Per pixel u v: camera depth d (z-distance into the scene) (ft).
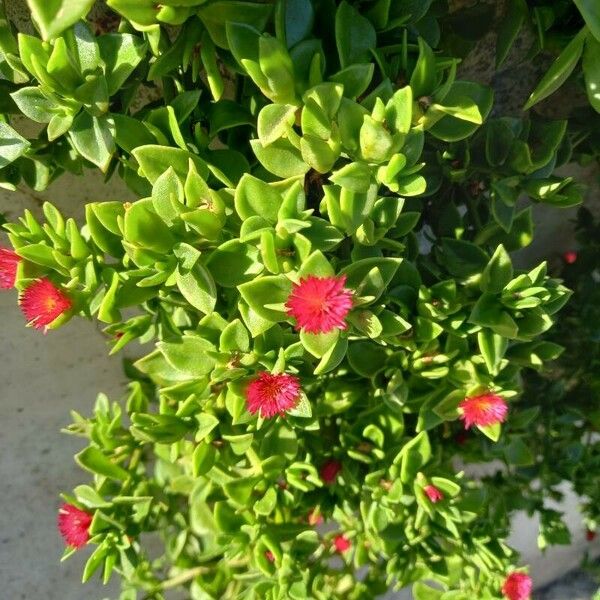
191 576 0.99
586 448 0.99
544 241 0.99
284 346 0.59
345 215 0.52
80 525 0.77
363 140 0.48
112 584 1.17
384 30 0.52
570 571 1.84
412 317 0.65
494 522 0.91
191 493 0.89
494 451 0.82
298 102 0.48
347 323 0.55
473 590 0.86
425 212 0.71
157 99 0.65
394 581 1.44
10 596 1.11
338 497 0.80
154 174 0.51
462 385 0.69
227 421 0.69
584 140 0.75
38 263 0.56
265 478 0.73
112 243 0.55
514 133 0.64
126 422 1.03
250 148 0.59
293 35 0.48
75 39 0.47
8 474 1.01
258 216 0.51
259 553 0.76
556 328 0.95
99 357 0.95
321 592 0.92
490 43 0.67
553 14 0.60
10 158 0.55
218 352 0.57
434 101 0.50
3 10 0.51
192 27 0.49
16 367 0.90
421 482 0.72
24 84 0.56
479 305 0.62
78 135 0.51
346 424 0.78
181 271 0.51
